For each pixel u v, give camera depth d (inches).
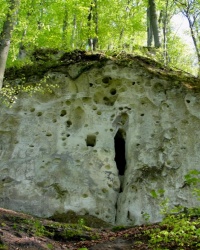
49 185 473.7
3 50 362.9
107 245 307.3
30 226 328.8
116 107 517.0
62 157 492.4
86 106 523.5
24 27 462.0
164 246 271.9
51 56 577.9
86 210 451.5
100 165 484.7
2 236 280.8
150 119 497.7
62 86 537.0
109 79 526.0
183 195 440.5
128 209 443.2
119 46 609.6
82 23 637.3
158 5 723.4
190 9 676.1
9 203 466.9
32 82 545.6
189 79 513.7
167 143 477.7
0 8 388.5
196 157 462.6
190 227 262.7
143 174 462.3
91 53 550.0
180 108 493.7
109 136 506.6
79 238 334.0
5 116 536.1
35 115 531.2
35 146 510.0
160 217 428.1
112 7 671.1
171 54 809.5
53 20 700.7
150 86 510.3
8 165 498.3
